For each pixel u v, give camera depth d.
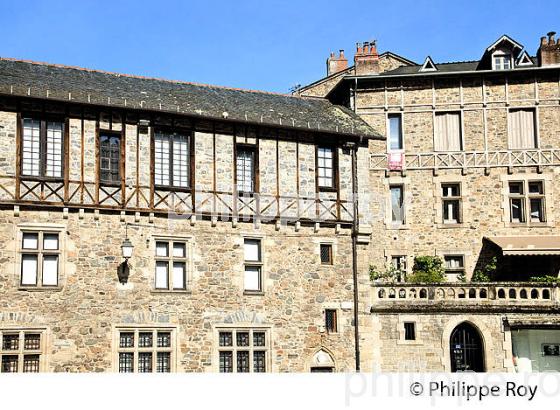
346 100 27.56
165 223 20.62
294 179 22.28
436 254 26.39
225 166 21.58
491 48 27.47
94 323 19.55
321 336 21.80
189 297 20.59
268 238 21.75
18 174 19.38
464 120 27.02
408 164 26.86
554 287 22.72
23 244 19.30
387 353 22.25
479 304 22.56
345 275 22.36
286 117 22.92
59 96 19.83
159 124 20.98
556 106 27.00
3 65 21.38
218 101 23.00
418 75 26.95
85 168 20.05
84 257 19.70
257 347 21.14
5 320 18.78
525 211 26.61
